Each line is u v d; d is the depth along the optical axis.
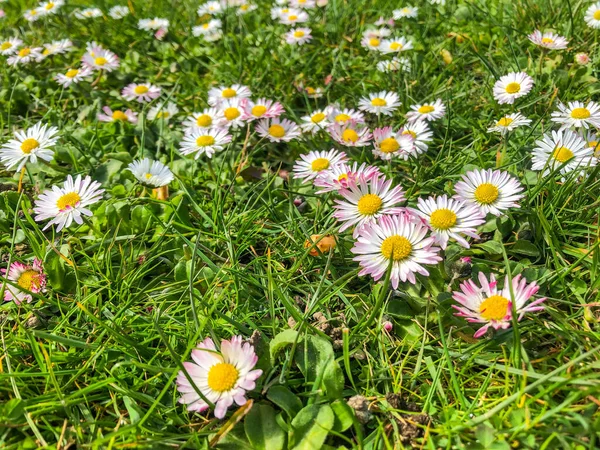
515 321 0.12
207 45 0.32
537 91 0.24
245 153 0.23
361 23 0.32
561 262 0.17
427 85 0.26
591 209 0.18
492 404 0.13
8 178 0.21
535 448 0.12
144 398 0.13
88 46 0.28
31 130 0.21
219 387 0.12
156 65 0.31
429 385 0.14
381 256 0.14
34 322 0.16
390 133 0.21
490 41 0.28
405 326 0.15
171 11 0.36
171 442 0.13
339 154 0.20
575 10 0.28
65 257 0.17
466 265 0.15
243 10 0.34
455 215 0.15
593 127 0.20
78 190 0.17
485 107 0.24
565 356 0.14
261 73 0.28
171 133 0.24
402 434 0.13
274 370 0.14
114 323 0.14
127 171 0.21
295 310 0.15
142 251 0.18
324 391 0.13
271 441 0.12
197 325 0.14
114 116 0.25
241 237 0.18
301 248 0.18
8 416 0.13
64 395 0.14
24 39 0.34
